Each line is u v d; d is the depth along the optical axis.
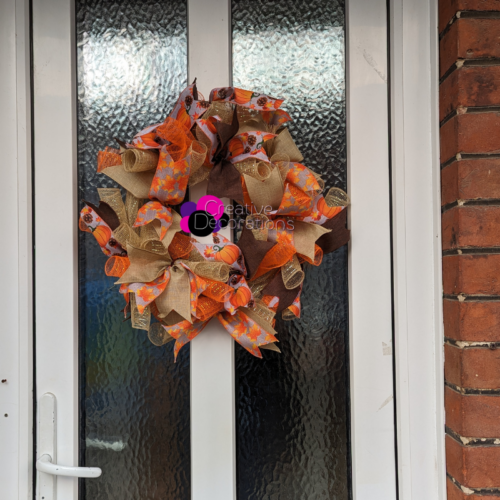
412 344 0.84
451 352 0.78
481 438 0.74
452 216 0.77
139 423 0.88
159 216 0.74
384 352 0.87
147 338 0.89
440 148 0.83
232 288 0.76
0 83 0.84
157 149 0.76
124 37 0.90
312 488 0.88
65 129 0.87
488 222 0.74
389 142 0.87
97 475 0.82
